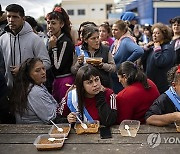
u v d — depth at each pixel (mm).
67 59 2889
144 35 6289
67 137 1812
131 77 2162
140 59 3633
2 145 1724
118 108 2115
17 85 2225
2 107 2295
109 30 4555
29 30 2723
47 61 2746
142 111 2131
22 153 1614
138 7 10828
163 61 3246
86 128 1886
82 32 2908
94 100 2072
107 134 1844
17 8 2590
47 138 1772
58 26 2889
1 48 2746
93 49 2898
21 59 2686
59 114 2217
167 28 3352
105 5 21578
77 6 21453
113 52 3561
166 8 8922
